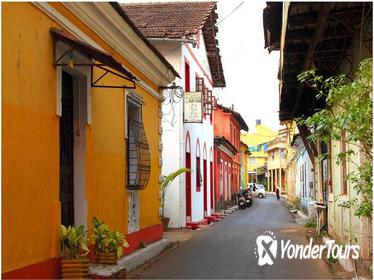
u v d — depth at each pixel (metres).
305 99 14.84
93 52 7.00
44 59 6.75
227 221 23.59
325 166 15.52
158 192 13.43
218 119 35.31
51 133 6.92
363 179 7.36
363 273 8.68
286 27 8.99
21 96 6.12
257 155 88.94
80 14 7.81
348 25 8.73
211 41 24.48
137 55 10.80
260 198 56.59
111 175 9.56
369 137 6.65
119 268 8.00
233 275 9.40
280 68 12.65
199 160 22.38
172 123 18.47
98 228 8.14
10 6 5.89
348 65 10.11
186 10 19.55
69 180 8.18
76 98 8.35
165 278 9.12
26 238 6.18
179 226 18.55
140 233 11.49
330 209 14.10
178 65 18.28
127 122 10.68
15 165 5.95
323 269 9.84
